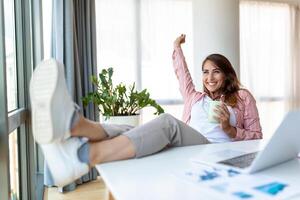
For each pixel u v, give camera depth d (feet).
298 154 3.04
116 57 11.08
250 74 13.15
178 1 11.87
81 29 9.36
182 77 7.17
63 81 2.95
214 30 9.30
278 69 13.83
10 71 6.12
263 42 13.48
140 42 11.38
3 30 4.09
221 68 6.53
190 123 6.54
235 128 5.99
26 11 6.68
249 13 13.16
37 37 7.77
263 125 13.51
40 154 8.24
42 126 2.81
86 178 8.91
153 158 3.17
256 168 2.51
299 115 2.52
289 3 13.94
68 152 2.94
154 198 1.97
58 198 7.66
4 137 4.14
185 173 2.53
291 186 2.13
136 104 8.65
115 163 2.98
